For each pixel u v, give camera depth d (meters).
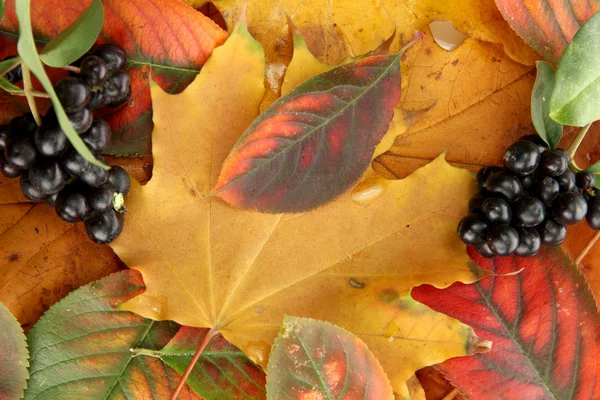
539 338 0.40
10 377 0.38
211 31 0.39
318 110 0.38
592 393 0.40
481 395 0.40
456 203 0.39
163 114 0.38
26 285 0.39
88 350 0.39
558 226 0.39
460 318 0.40
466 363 0.40
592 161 0.42
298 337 0.37
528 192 0.39
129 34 0.39
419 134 0.41
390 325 0.39
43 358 0.39
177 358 0.39
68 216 0.37
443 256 0.39
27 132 0.37
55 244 0.40
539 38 0.41
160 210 0.39
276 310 0.39
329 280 0.39
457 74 0.41
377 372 0.38
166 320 0.40
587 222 0.39
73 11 0.39
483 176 0.39
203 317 0.39
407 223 0.39
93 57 0.37
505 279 0.40
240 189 0.38
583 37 0.39
